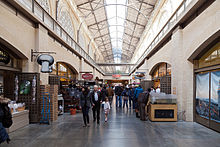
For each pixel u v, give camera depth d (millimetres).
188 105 6367
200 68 6039
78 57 15148
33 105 6039
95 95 6066
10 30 5199
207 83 5453
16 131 4941
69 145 3812
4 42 5070
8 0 5059
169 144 3889
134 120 6570
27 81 6031
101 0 15508
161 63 11742
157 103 6430
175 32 7242
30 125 5688
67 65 12781
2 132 3189
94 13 17672
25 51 6051
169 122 6195
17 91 6035
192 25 6004
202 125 5719
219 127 4773
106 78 38969
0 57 5352
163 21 12578
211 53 5316
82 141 4074
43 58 6070
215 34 4602
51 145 3812
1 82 6070
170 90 8344
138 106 7199
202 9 5453
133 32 23266
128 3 16203
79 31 16203
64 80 12078
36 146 3754
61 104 8672
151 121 6344
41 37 6996
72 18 14195
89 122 6195
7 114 3377
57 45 9500
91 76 13203
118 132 4844
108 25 21875
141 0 14672
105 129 5176
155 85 13711
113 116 7457
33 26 6668
